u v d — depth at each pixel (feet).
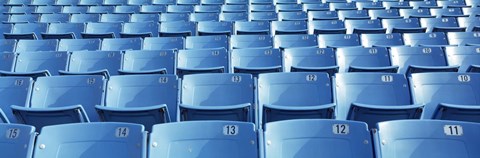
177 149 8.36
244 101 12.55
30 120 10.50
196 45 20.70
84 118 10.51
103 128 8.56
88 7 34.35
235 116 10.52
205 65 17.06
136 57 17.33
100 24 26.08
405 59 16.26
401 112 9.82
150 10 33.35
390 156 8.00
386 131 8.16
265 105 10.04
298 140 8.34
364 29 21.35
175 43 20.76
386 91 12.35
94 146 8.42
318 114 10.14
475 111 9.55
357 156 8.07
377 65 16.21
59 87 13.15
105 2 37.83
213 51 17.30
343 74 12.64
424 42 19.74
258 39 20.58
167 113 10.38
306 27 24.56
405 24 24.32
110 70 17.19
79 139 8.46
